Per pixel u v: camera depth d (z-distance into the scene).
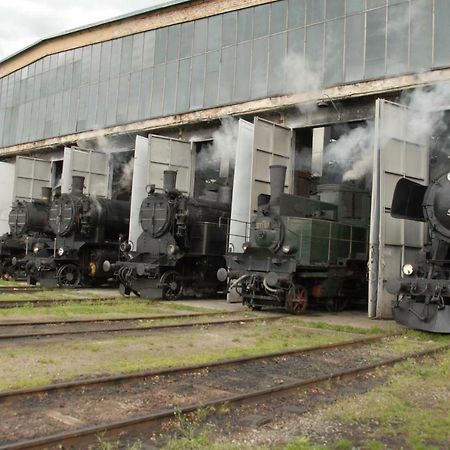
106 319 11.48
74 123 27.72
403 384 6.74
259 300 15.23
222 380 6.73
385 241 14.24
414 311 11.15
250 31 20.56
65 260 20.02
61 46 28.95
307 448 4.46
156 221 17.66
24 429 4.68
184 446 4.43
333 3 18.27
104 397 5.72
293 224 14.52
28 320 11.12
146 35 24.69
